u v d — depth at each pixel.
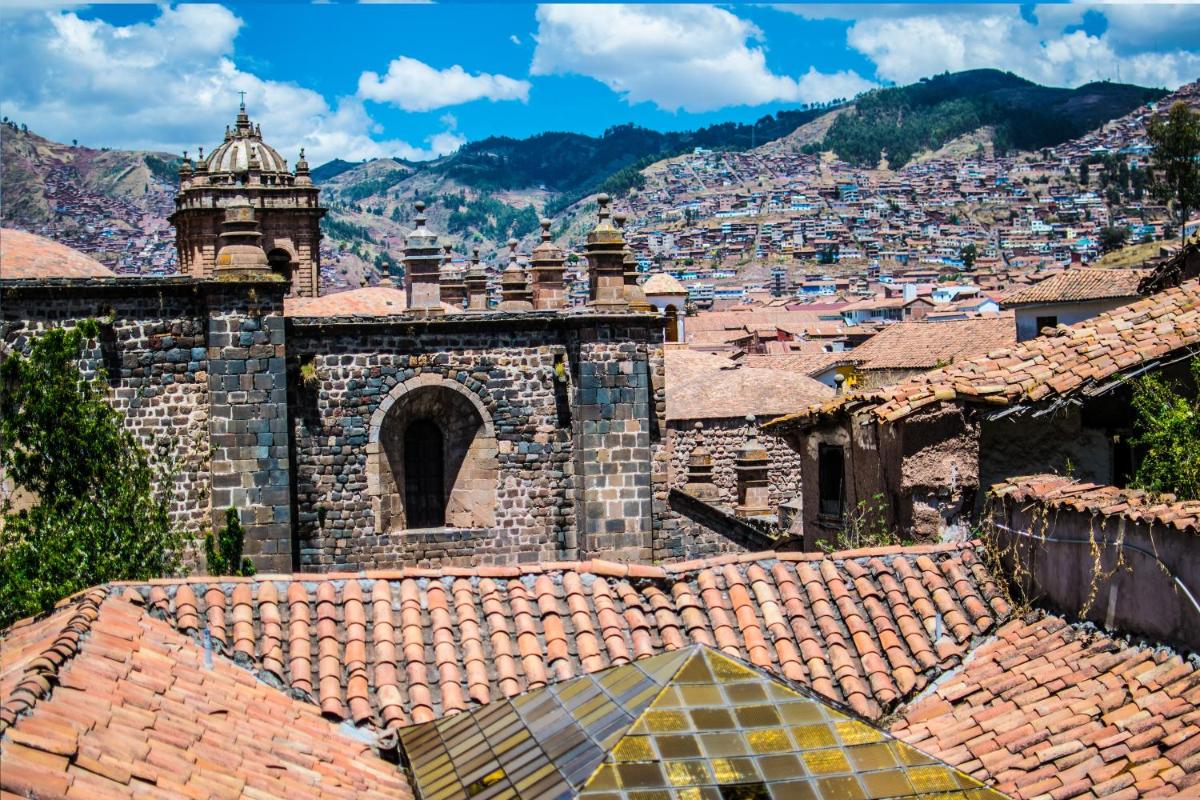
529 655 18.58
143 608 18.45
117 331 34.88
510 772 14.98
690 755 14.54
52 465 34.00
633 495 39.00
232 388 35.50
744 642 19.08
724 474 63.38
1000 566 20.50
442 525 39.34
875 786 14.45
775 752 14.70
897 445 26.91
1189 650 16.94
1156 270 41.53
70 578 32.72
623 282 39.25
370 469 37.81
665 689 15.52
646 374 39.03
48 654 15.83
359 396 37.75
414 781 15.92
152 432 35.22
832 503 33.38
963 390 26.28
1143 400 25.11
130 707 15.41
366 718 17.47
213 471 35.47
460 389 38.53
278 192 58.25
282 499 35.88
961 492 26.31
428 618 19.09
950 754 16.95
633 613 19.39
